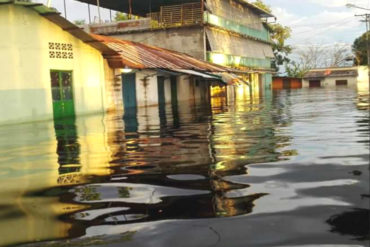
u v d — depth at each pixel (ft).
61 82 48.91
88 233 9.20
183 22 91.35
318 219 9.55
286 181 13.32
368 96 78.54
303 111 45.83
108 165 17.44
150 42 93.56
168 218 10.00
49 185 14.11
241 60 114.93
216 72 78.74
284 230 8.95
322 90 130.82
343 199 11.08
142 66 57.47
